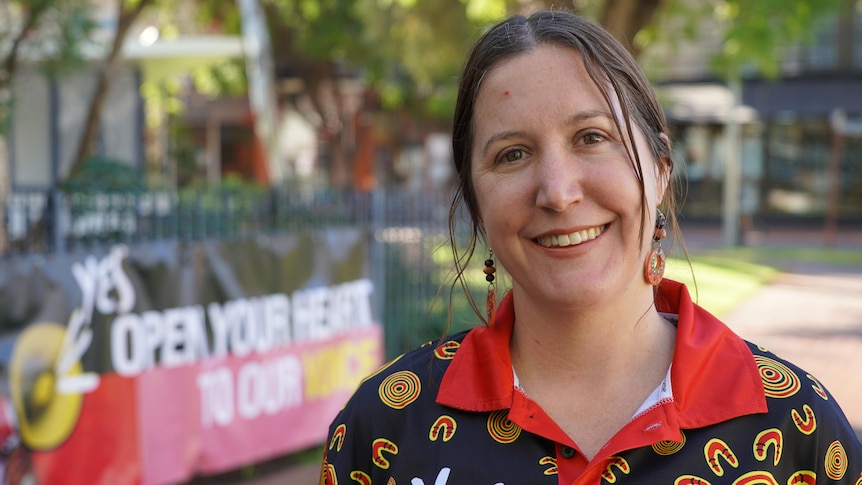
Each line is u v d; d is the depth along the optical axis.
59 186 5.54
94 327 4.50
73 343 4.41
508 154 1.50
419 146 28.78
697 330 1.54
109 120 12.68
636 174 1.46
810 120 24.98
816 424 1.45
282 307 5.52
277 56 23.34
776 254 18.55
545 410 1.53
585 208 1.45
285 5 21.41
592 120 1.45
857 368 8.30
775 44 9.75
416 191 6.79
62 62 8.91
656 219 1.59
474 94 1.55
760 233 23.92
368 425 1.62
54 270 4.33
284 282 5.54
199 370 5.00
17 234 4.54
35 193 5.38
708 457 1.43
